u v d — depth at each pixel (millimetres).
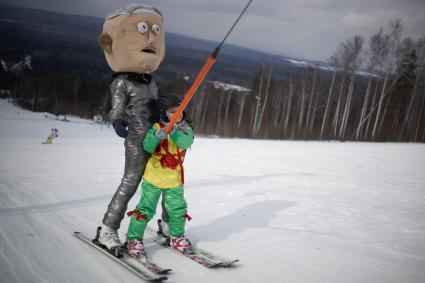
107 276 2943
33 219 4316
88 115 74312
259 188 8305
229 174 10445
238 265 3521
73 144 20500
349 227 5281
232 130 50031
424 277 3551
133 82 3605
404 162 16141
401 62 44375
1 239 3477
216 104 64062
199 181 8883
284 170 12109
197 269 3289
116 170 9930
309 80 54781
